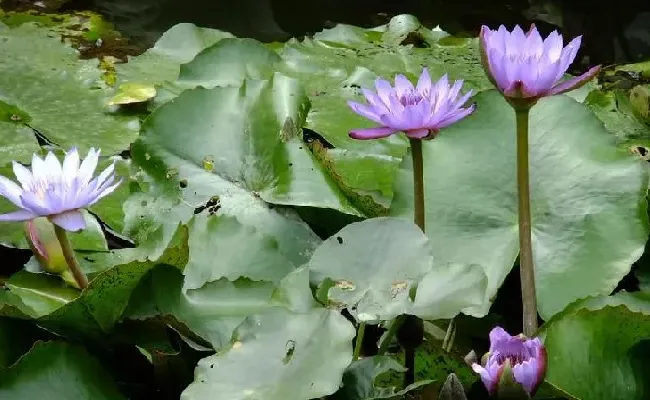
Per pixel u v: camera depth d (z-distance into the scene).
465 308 2.26
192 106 2.65
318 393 2.17
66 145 2.77
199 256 2.40
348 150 2.71
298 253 2.49
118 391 2.26
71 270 2.36
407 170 2.48
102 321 2.30
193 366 2.32
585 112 2.48
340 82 3.01
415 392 2.26
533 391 2.15
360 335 2.29
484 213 2.44
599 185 2.43
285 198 2.51
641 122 2.85
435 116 2.22
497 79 2.19
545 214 2.43
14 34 3.37
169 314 2.28
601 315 2.26
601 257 2.38
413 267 2.26
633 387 2.27
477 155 2.47
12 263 2.55
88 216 2.55
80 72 3.09
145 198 2.58
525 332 2.29
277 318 2.22
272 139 2.61
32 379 2.22
